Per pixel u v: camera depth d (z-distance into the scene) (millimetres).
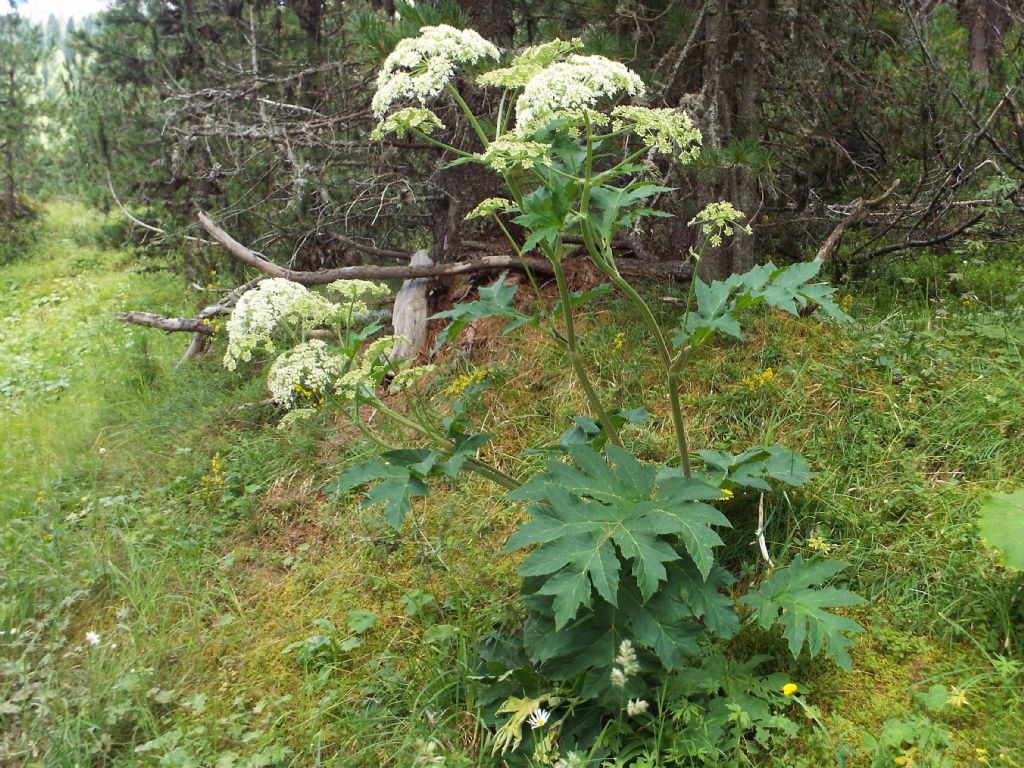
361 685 3176
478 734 2838
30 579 4059
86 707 3170
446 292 5898
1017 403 3699
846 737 2514
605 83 2354
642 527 2381
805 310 4805
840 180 6438
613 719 2584
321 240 7359
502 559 3701
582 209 2504
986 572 2912
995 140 5898
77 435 5922
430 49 2586
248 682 3318
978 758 2318
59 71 13336
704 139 4695
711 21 5172
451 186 6043
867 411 3904
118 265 12242
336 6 8547
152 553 4258
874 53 6391
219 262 8547
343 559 3990
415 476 2729
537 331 5168
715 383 4387
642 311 2748
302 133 6594
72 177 12523
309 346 2965
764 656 2713
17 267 13234
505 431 4547
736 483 3221
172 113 7492
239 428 5438
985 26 8039
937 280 5324
